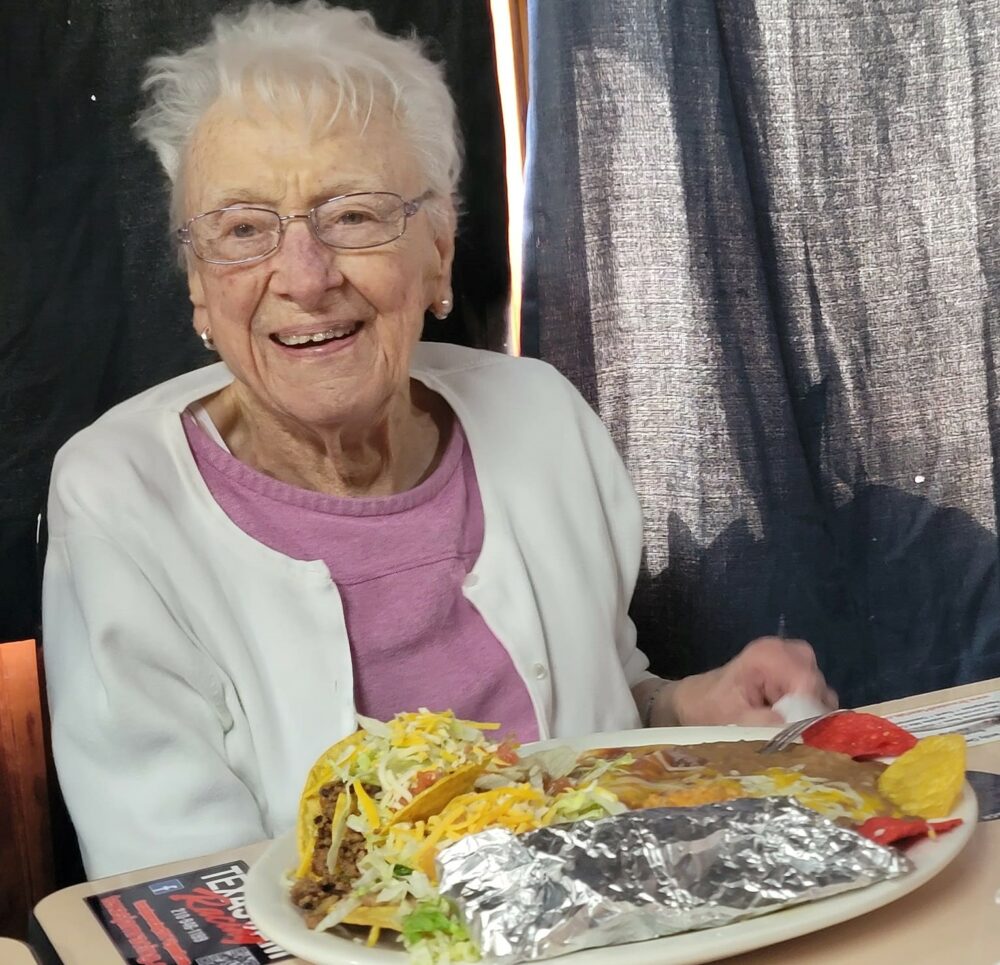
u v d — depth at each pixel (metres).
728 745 0.88
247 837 1.09
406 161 1.21
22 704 1.48
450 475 1.35
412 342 1.24
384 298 1.19
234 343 1.19
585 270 1.87
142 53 1.59
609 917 0.62
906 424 2.05
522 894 0.63
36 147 1.57
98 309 1.62
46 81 1.56
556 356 1.87
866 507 2.06
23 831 1.48
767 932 0.63
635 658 1.50
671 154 1.87
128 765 1.10
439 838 0.72
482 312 1.84
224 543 1.22
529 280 1.85
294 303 1.15
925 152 2.00
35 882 1.49
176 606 1.16
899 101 1.98
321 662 1.20
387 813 0.75
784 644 1.25
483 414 1.42
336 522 1.27
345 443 1.26
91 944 0.77
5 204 1.56
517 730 1.29
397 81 1.22
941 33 1.97
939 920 0.69
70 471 1.21
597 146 1.85
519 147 1.90
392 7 1.71
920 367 2.04
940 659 2.09
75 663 1.15
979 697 1.13
